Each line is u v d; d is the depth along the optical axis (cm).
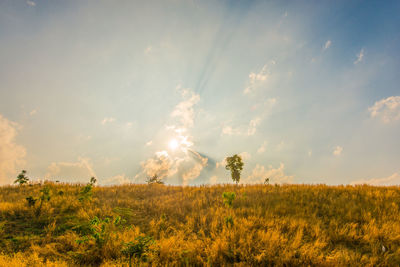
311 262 450
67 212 828
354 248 527
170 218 796
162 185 1670
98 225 568
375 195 938
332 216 730
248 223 651
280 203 892
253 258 475
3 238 595
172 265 452
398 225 594
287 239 540
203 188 1431
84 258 495
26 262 436
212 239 598
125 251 489
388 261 446
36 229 667
